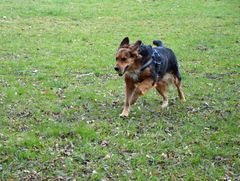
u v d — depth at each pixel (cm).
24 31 1925
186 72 1358
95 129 880
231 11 2517
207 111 1005
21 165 731
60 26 2064
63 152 775
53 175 703
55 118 943
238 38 1872
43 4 2586
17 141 814
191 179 697
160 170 725
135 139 838
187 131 880
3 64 1387
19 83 1194
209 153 785
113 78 1275
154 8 2594
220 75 1330
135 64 921
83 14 2364
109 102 1052
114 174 708
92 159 754
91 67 1387
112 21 2228
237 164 749
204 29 2066
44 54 1547
